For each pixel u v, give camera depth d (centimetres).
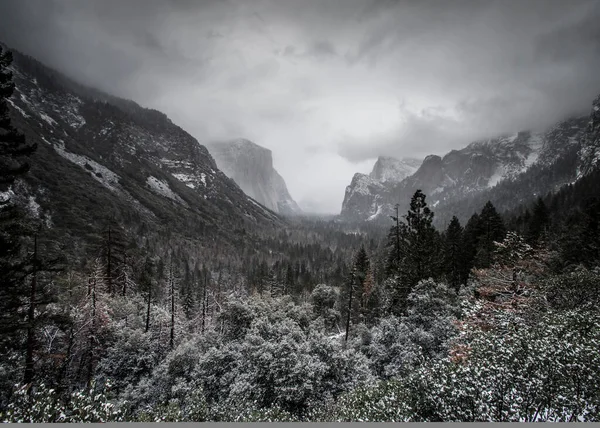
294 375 1770
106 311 2662
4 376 1435
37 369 1970
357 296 4259
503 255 2370
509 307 1811
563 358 862
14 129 1431
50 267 1691
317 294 4688
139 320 3042
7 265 1417
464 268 4081
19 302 1529
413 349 1881
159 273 6425
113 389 2347
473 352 1092
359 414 1095
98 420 995
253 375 1898
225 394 1945
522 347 941
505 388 840
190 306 4694
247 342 2222
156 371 2306
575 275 1894
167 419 1172
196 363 2280
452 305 2441
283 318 3247
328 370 1967
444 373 936
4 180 1438
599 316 1280
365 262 4450
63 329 2058
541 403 820
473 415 830
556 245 3506
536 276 2280
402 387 1135
